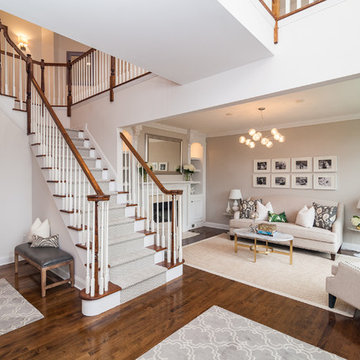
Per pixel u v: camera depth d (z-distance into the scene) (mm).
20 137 4223
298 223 4926
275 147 5910
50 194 3711
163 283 3291
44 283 2895
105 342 2119
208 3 1731
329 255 4570
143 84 3738
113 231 3510
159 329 2307
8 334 2205
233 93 2773
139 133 5359
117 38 2170
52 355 1962
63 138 3484
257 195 6227
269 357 1956
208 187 7188
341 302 2854
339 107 4410
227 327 2346
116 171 4227
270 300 2883
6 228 4066
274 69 2490
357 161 4875
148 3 1724
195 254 4551
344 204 5016
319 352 2016
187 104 3188
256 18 2188
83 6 1756
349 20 2102
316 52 2258
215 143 7012
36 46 6406
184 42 2238
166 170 6133
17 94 4973
